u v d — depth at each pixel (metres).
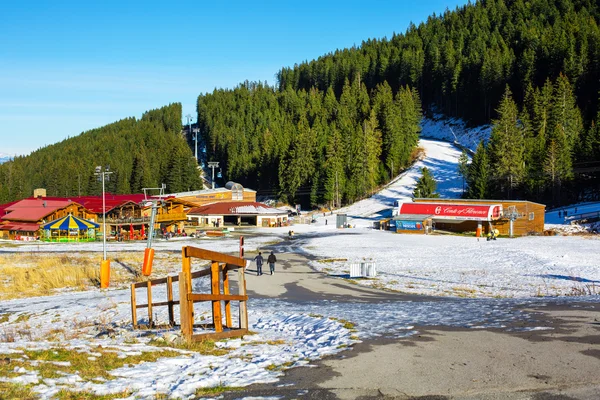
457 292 26.08
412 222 83.31
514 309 16.22
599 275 32.47
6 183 175.62
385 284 30.27
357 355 10.28
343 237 75.44
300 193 142.38
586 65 143.50
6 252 55.75
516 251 48.16
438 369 9.05
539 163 103.12
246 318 13.97
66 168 177.00
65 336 15.00
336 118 179.62
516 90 167.12
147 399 7.73
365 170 132.12
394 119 149.62
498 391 7.78
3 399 7.21
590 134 101.88
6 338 14.53
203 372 9.33
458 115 189.75
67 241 79.19
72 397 7.59
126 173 178.88
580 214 84.69
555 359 9.43
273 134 179.62
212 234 87.62
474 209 82.62
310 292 27.59
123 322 18.30
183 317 11.74
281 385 8.42
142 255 51.38
